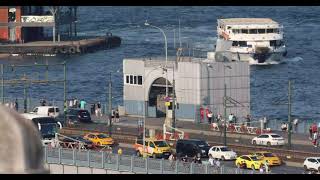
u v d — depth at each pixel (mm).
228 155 171500
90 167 150375
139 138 192000
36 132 15094
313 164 162375
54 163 155125
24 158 14828
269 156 166625
